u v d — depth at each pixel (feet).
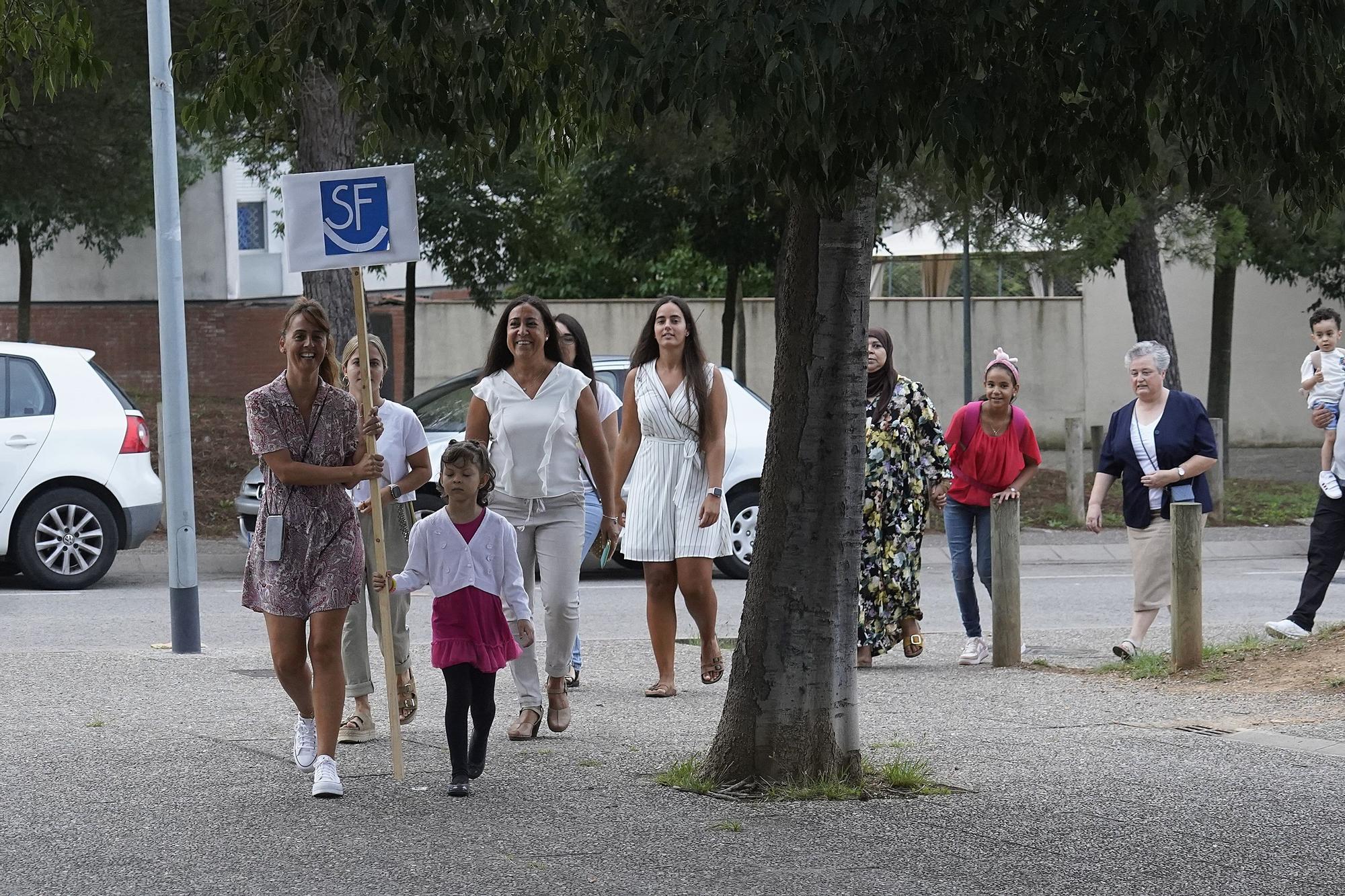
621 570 149.59
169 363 95.20
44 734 69.41
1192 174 52.08
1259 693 82.33
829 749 59.31
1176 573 89.76
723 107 43.83
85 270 326.85
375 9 49.80
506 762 65.10
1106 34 42.42
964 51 45.62
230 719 73.72
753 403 145.59
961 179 50.52
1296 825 54.08
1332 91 48.34
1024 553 171.22
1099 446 189.06
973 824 54.13
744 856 49.88
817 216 57.36
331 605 58.80
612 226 213.25
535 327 72.23
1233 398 305.94
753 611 59.47
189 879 47.16
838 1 41.42
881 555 92.22
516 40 58.29
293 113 66.85
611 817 55.06
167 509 95.35
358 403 60.90
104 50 148.97
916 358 286.25
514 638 68.49
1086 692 84.12
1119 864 49.16
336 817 55.01
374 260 61.57
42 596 125.08
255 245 344.69
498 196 222.69
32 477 128.98
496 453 72.38
